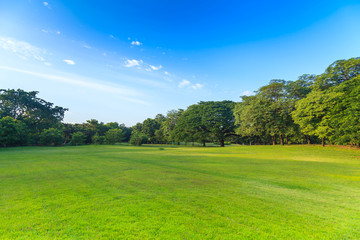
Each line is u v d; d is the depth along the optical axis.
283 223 4.54
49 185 7.70
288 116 32.59
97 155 21.23
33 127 51.09
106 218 4.62
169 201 5.89
